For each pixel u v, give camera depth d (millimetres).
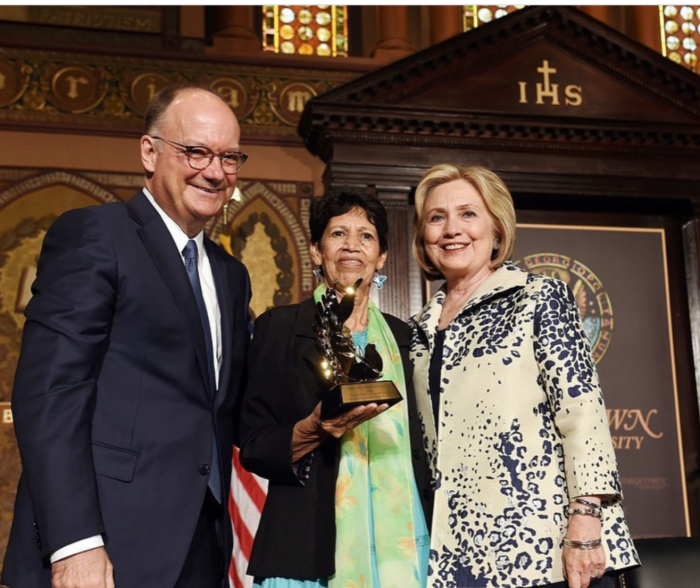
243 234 6383
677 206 6977
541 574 2334
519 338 2543
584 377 2428
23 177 6129
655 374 6676
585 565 2285
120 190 6273
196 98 2395
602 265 6863
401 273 6258
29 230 6062
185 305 2326
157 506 2170
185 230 2459
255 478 5086
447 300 2928
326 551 2447
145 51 6512
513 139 6629
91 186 6223
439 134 6516
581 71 6844
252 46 6797
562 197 6723
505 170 6598
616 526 2371
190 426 2281
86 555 1964
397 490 2607
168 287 2312
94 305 2154
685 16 7707
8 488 5664
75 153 6254
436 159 6516
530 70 6762
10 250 6004
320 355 2471
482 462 2479
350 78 6875
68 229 2273
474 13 7551
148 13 6652
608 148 6742
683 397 6660
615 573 2404
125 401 2201
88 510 1982
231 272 2682
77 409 2037
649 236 6973
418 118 6426
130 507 2131
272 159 6578
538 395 2506
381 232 3021
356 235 2932
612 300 6797
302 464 2525
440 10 7398
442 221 2863
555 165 6672
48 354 2068
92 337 2133
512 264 2812
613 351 6676
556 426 2443
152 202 2441
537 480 2426
